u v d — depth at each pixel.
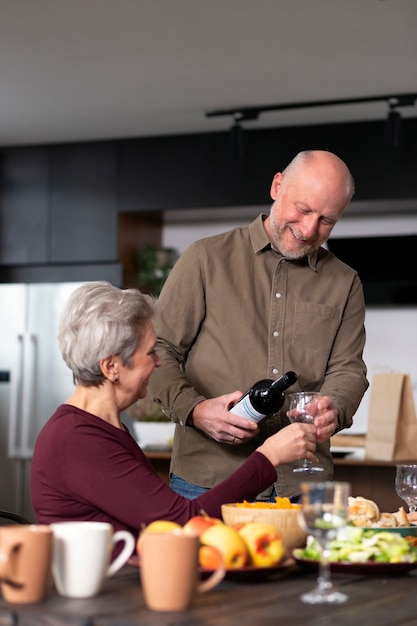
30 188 6.12
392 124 5.02
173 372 2.42
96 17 4.14
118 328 1.80
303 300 2.53
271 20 4.12
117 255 5.93
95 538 1.39
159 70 4.75
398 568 1.60
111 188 5.97
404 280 5.73
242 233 2.59
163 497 1.74
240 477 1.84
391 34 4.23
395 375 4.07
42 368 5.89
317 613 1.30
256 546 1.54
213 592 1.44
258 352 2.49
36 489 1.78
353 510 1.89
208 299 2.52
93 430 1.77
